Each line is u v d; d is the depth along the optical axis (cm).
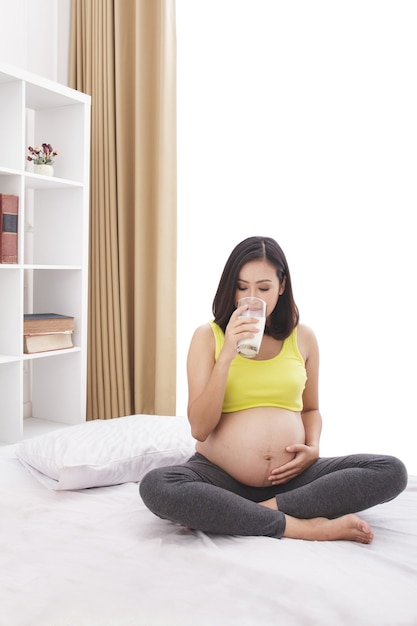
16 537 141
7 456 204
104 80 278
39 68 280
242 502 144
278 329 170
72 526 148
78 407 274
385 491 150
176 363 280
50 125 273
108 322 286
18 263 236
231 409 162
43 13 279
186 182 275
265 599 113
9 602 111
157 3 269
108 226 282
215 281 274
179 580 120
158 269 273
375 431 253
